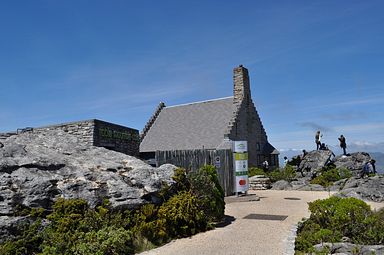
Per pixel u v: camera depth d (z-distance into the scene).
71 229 8.26
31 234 7.92
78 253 7.42
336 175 25.95
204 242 9.45
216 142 31.48
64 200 8.86
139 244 8.89
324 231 9.58
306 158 30.97
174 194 11.27
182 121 37.09
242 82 34.91
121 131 20.59
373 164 28.69
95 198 9.34
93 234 7.99
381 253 8.40
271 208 14.86
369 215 10.62
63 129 18.88
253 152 35.31
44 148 11.28
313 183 25.34
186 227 10.29
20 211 8.33
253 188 24.25
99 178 10.08
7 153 9.67
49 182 9.09
